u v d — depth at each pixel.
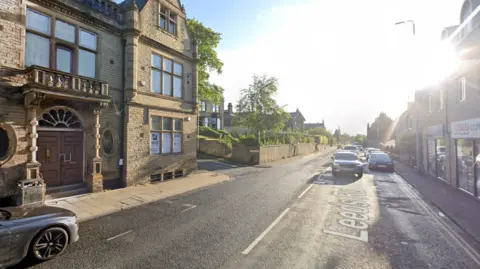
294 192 10.86
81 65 10.09
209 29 23.61
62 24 9.51
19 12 8.19
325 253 5.04
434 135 14.41
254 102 27.66
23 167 8.11
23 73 8.19
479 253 5.15
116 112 11.28
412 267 4.55
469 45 8.20
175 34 14.57
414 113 20.73
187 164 15.27
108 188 10.87
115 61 11.35
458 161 11.41
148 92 12.48
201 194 10.54
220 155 25.27
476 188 9.66
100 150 10.64
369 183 13.38
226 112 54.22
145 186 11.72
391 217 7.47
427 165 16.84
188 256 4.87
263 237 5.82
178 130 14.78
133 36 11.55
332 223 6.83
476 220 7.07
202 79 24.00
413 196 10.43
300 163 25.11
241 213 7.73
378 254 5.04
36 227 4.54
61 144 9.38
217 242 5.54
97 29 10.64
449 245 5.52
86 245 5.37
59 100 9.10
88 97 9.19
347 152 17.11
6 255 4.15
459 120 11.14
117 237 5.82
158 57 13.34
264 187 12.07
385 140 67.50
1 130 7.86
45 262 4.62
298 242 5.56
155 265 4.52
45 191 8.62
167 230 6.28
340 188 11.83
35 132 8.35
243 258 4.80
